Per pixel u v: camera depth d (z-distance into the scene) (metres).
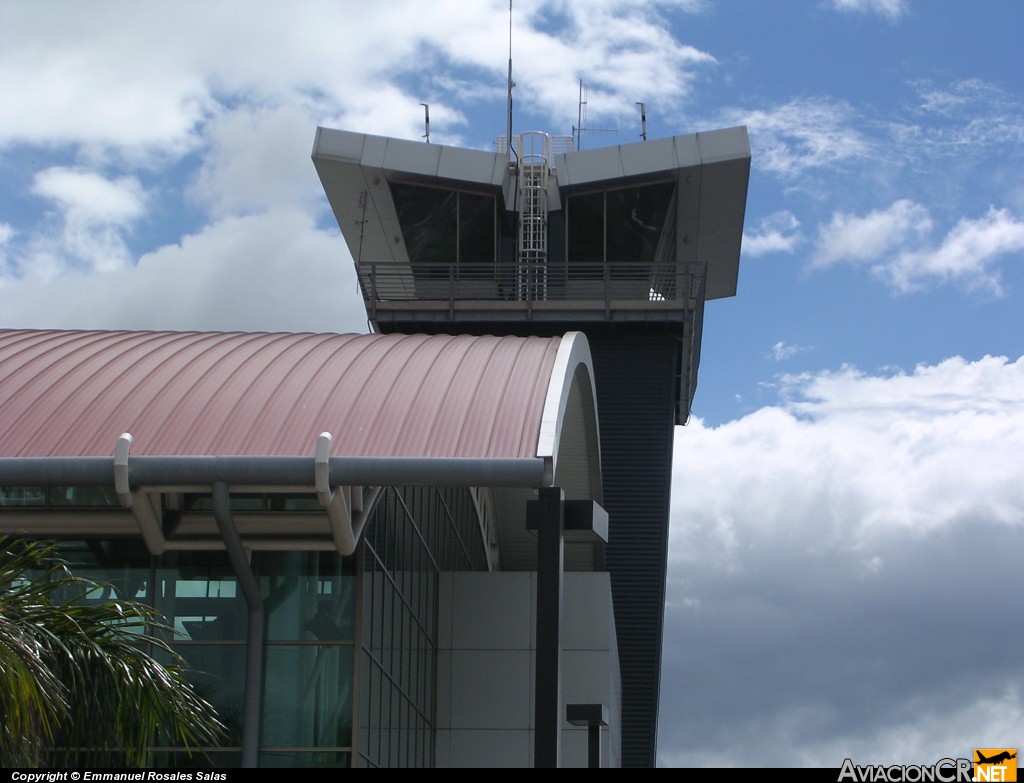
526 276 48.28
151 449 19.27
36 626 11.29
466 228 49.62
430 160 48.56
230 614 20.83
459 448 19.34
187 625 20.75
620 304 46.53
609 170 48.31
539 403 20.66
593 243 49.25
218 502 18.70
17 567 12.18
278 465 18.64
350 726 20.58
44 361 22.59
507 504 35.12
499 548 37.53
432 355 23.69
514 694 27.83
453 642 28.11
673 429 45.41
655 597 42.94
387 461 18.72
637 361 46.34
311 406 20.66
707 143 47.97
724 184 48.56
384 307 47.19
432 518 27.95
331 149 48.34
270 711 20.58
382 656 22.62
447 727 27.64
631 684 41.88
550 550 16.72
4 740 10.59
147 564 20.91
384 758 22.75
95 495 20.36
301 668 20.73
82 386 21.27
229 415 20.30
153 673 11.84
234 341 24.91
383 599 22.77
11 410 20.38
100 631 11.81
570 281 48.56
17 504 20.42
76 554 20.91
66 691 11.41
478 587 28.42
